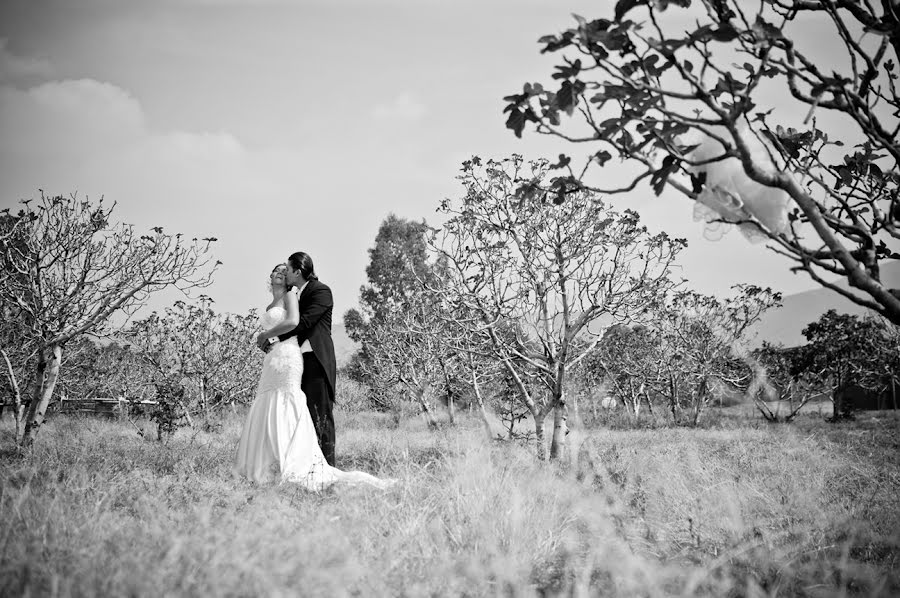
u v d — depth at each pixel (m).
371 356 21.56
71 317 9.08
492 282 9.05
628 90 3.19
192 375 14.47
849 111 3.38
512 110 3.36
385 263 32.53
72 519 3.66
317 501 5.32
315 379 6.99
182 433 12.48
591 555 3.71
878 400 30.23
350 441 11.16
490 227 8.98
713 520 4.66
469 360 11.43
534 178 8.91
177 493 4.94
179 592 2.71
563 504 4.88
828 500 5.61
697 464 6.73
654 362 21.88
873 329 22.81
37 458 6.66
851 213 3.99
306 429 6.69
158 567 2.87
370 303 33.81
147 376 15.51
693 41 3.06
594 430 15.70
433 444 10.02
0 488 4.52
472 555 3.65
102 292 9.30
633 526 4.56
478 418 16.42
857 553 4.20
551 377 8.84
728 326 20.78
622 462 7.45
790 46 3.33
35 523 3.54
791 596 3.42
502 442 8.64
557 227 8.87
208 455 8.06
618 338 21.70
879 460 9.00
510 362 9.42
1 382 12.45
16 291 9.05
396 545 3.62
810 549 4.11
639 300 8.95
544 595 3.40
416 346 16.78
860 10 3.48
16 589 2.72
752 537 4.27
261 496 4.91
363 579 3.12
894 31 3.32
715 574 3.66
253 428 6.77
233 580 2.79
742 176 3.46
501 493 4.59
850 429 17.52
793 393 23.06
